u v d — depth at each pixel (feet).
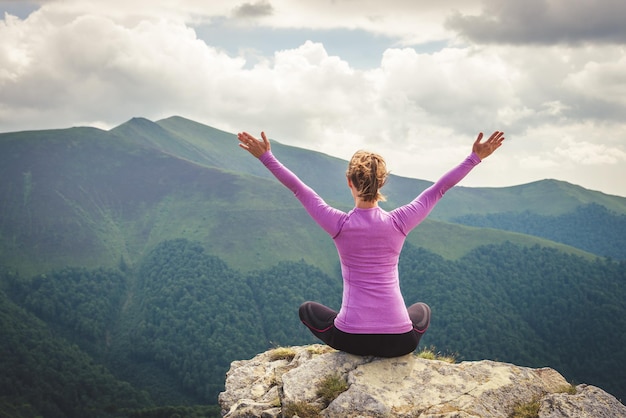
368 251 15.94
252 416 19.42
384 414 16.07
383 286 16.33
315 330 18.29
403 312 16.60
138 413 616.39
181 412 611.88
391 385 17.20
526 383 17.89
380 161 15.76
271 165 16.53
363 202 16.03
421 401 16.61
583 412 16.31
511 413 16.62
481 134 16.15
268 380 23.24
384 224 15.72
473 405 16.38
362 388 16.93
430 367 18.22
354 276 16.47
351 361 18.24
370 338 16.57
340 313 17.01
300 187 16.42
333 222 15.93
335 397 16.98
